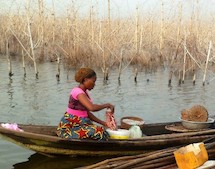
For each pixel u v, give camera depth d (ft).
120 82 48.55
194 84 48.08
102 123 22.58
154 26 66.95
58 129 21.61
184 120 24.82
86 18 62.64
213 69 57.93
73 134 21.03
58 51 65.92
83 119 21.20
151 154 19.07
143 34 65.00
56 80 48.62
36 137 19.93
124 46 62.23
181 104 37.11
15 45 71.97
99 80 49.60
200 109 25.00
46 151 20.85
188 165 17.93
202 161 18.20
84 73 20.97
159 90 43.91
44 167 20.24
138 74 55.21
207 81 50.49
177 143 22.09
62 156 21.27
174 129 24.61
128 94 41.27
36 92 41.04
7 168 20.02
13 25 69.77
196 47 55.21
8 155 21.93
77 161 21.11
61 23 69.41
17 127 21.24
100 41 56.44
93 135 20.99
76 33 58.44
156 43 65.46
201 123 24.30
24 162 20.89
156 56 63.05
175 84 48.06
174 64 55.57
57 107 34.40
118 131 22.24
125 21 65.72
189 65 53.83
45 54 65.87
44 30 68.80
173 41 63.16
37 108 33.91
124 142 20.95
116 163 17.95
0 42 75.15
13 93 40.37
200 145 18.61
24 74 51.72
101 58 57.00
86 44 59.31
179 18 60.85
